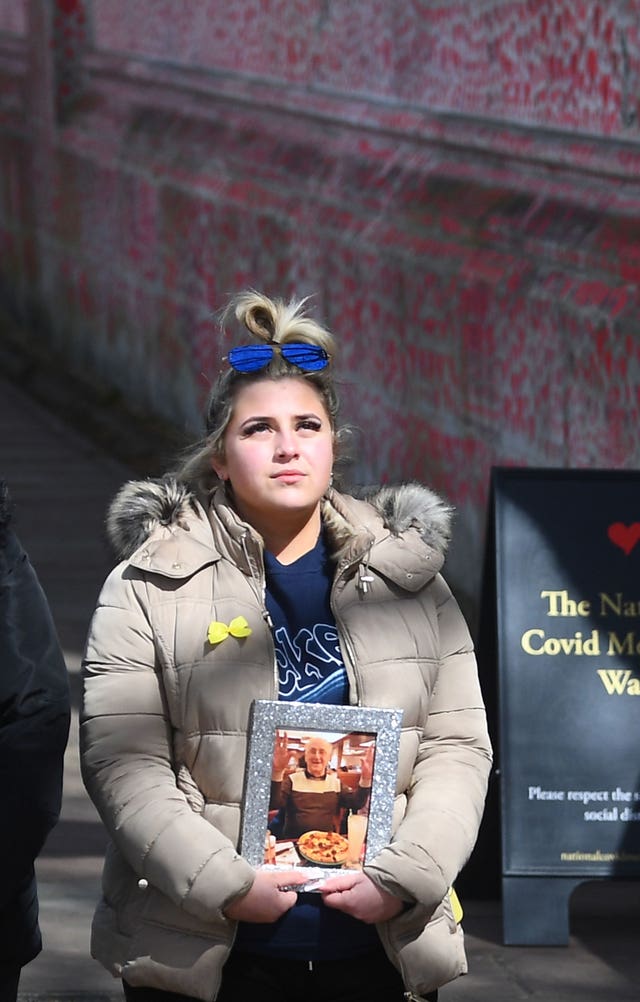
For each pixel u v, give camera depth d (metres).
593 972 9.10
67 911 9.77
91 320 29.14
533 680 9.71
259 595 5.60
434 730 5.76
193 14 25.14
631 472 9.97
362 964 5.53
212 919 5.28
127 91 27.91
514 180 16.72
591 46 14.94
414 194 18.47
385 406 18.92
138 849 5.34
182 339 25.11
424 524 5.81
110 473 23.97
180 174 24.94
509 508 9.90
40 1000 8.55
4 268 33.81
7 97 33.06
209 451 5.71
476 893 10.11
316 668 5.63
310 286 20.80
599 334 14.30
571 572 9.84
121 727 5.51
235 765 5.46
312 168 21.06
